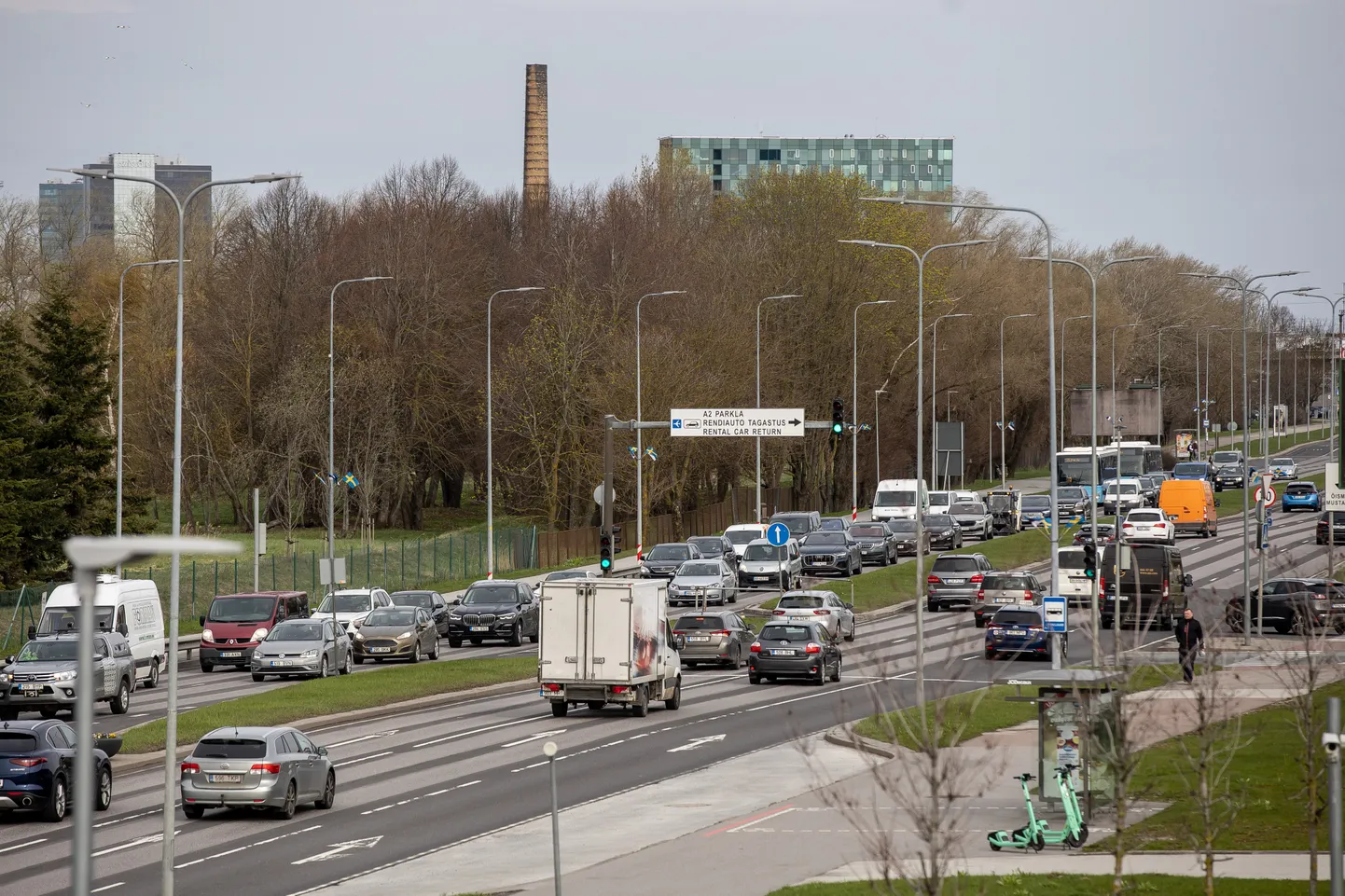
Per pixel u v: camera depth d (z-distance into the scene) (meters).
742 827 69.06
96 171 75.31
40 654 112.81
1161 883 52.66
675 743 96.81
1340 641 138.62
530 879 58.97
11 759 74.19
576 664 108.50
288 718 106.38
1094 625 98.62
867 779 80.81
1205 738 51.22
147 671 135.62
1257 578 196.38
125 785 86.44
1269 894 50.53
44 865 63.75
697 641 143.75
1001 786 76.62
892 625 174.88
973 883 53.19
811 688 126.00
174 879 60.81
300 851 66.56
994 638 139.75
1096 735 63.66
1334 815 39.34
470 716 112.56
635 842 66.69
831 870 58.38
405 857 64.81
